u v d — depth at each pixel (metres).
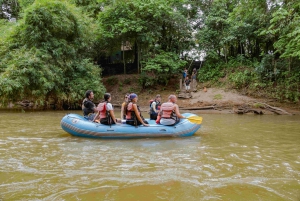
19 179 3.55
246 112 14.25
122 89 20.33
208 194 3.11
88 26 17.12
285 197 3.05
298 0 11.16
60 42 15.13
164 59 18.81
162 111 7.16
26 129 7.91
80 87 15.77
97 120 7.14
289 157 4.83
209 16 20.70
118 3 18.55
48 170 3.94
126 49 24.28
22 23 14.32
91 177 3.65
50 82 14.26
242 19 14.15
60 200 2.91
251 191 3.21
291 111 14.22
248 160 4.60
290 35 10.62
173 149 5.43
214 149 5.45
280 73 16.91
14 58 13.66
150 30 19.08
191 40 21.94
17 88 13.12
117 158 4.66
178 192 3.16
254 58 20.06
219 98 16.86
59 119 10.57
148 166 4.18
